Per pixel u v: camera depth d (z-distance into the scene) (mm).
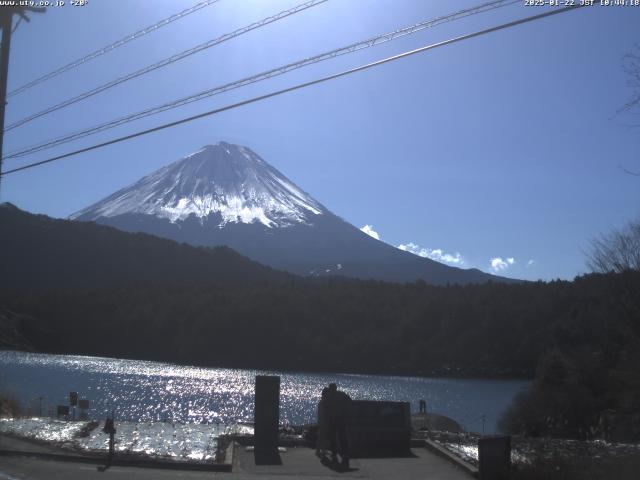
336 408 13852
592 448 14953
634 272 33406
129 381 70125
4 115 19219
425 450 15531
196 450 14672
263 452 14734
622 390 30875
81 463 13703
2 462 13672
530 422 35188
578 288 52250
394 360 91500
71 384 63906
